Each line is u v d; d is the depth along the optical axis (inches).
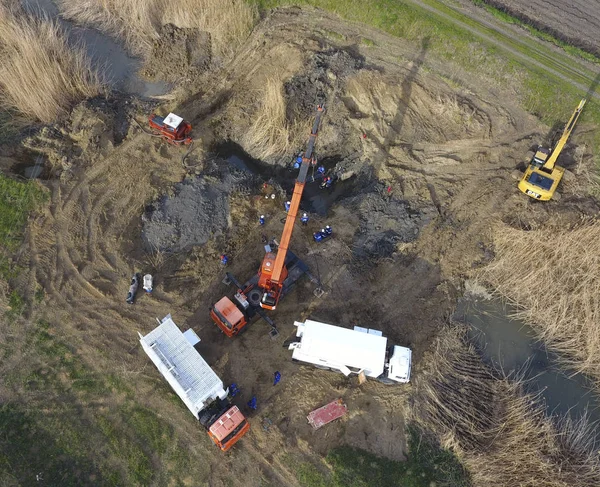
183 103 1378.0
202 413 874.8
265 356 1000.2
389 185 1250.0
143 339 884.0
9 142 1259.2
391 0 1487.5
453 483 869.8
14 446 876.6
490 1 1514.5
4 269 1064.8
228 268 1111.6
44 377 951.0
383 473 879.1
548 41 1429.6
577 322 1039.0
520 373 1019.3
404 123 1330.0
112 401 933.8
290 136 1321.4
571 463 887.7
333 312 1067.9
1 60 1342.3
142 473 865.5
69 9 1565.0
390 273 1125.7
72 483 850.8
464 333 1054.4
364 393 965.8
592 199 1205.7
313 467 880.9
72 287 1056.2
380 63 1422.2
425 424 928.9
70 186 1197.7
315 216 1222.3
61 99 1328.7
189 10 1485.0
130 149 1270.9
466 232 1173.7
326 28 1486.2
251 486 861.8
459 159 1278.3
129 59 1492.4
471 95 1371.8
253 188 1253.7
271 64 1428.4
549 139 1304.1
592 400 997.2
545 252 1099.3
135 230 1156.5
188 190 1209.4
